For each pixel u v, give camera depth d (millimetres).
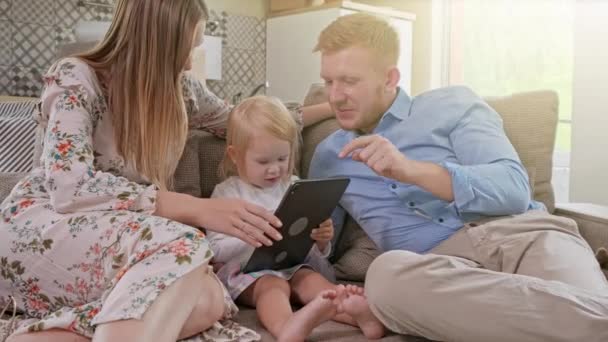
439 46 3818
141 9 1199
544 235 1249
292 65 3848
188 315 979
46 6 3445
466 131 1415
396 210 1421
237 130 1435
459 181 1269
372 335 1104
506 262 1249
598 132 2375
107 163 1210
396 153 1260
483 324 974
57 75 1172
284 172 1453
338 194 1345
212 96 1534
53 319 979
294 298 1324
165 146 1233
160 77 1213
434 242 1383
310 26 3676
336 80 1435
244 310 1298
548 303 942
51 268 1085
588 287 1131
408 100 1511
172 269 965
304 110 1634
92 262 1057
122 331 896
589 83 2400
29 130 1606
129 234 1030
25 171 1545
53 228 1086
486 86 3582
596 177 2393
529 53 3342
